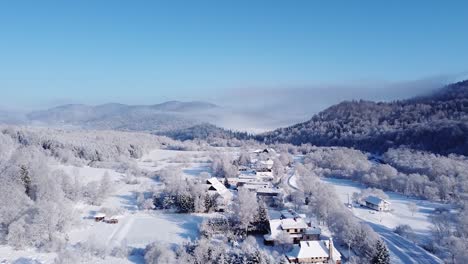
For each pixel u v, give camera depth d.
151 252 104.75
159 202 163.62
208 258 103.25
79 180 185.12
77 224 132.88
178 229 133.62
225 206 157.38
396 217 159.50
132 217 148.88
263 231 127.44
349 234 111.75
